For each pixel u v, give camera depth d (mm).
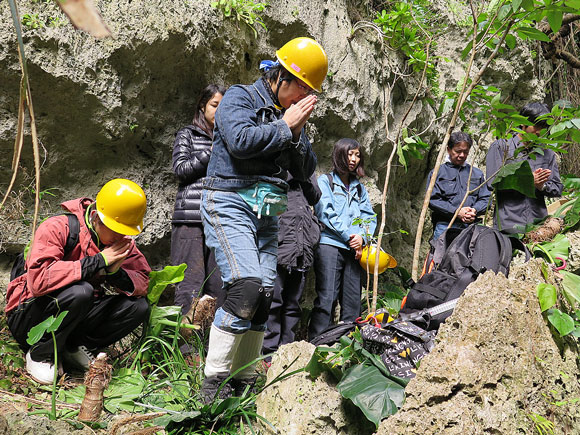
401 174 5645
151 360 3199
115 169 3879
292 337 3793
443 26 6250
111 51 3545
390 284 4988
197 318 3324
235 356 2793
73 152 3695
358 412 2363
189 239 3539
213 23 3930
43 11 3359
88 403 2406
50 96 3445
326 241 4012
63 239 2770
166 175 4066
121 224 2758
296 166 2695
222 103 2584
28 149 3531
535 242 3557
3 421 2059
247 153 2451
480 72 3178
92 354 3037
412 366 2377
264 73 2727
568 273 2898
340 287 4105
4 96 3371
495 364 2195
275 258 2801
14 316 2775
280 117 2641
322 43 4660
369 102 4965
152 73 3797
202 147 3633
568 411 2396
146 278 3064
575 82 8375
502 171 3543
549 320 2535
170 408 2664
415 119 5500
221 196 2578
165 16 3701
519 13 2863
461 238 2975
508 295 2350
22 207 3494
